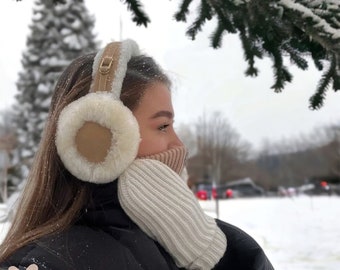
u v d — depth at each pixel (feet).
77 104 3.82
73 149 3.77
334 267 25.44
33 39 57.36
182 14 7.67
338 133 181.27
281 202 71.36
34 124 57.98
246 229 40.24
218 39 7.79
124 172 3.83
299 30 6.48
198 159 158.81
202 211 3.87
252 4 6.29
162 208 3.65
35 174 4.21
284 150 227.61
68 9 55.93
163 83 4.33
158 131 4.15
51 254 3.47
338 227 40.40
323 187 124.16
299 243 32.99
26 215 4.09
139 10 6.73
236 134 200.03
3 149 58.08
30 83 58.54
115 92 3.97
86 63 4.34
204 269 3.79
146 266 3.53
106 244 3.55
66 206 3.96
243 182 160.25
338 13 6.06
